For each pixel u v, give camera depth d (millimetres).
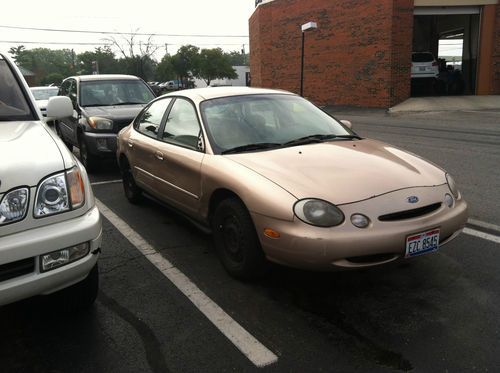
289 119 4652
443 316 3240
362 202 3242
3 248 2518
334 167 3625
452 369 2680
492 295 3502
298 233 3156
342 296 3562
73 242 2748
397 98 20359
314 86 24031
